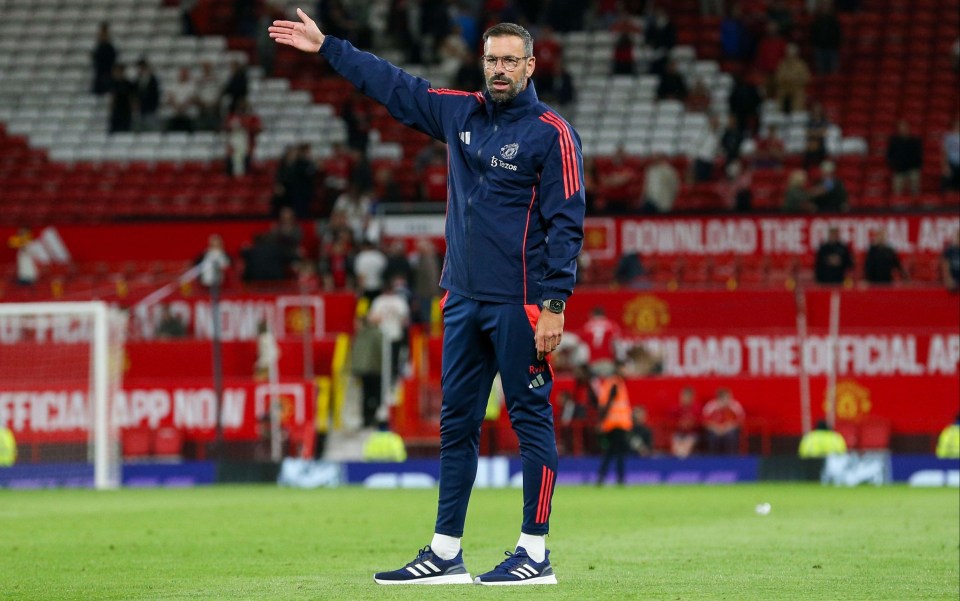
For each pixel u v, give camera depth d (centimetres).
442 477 2655
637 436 8269
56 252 10650
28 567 3122
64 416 8569
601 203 10538
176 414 8769
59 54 12912
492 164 2558
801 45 12606
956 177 10906
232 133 11469
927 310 9394
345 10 12350
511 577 2594
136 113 12088
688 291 9525
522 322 2570
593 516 5012
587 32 12594
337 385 9200
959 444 8069
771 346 9181
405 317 9038
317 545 3738
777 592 2550
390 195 10462
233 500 6231
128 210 11344
